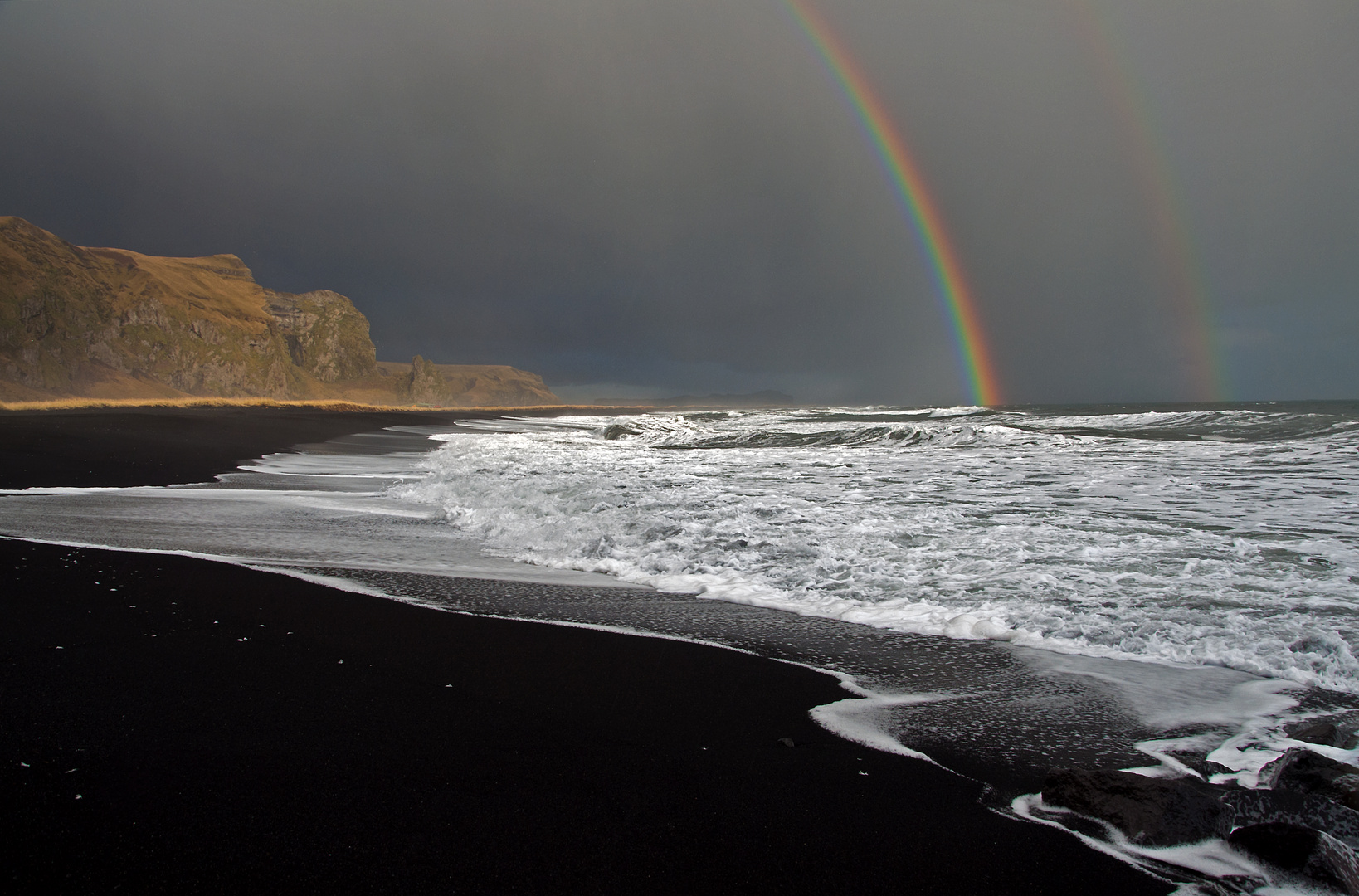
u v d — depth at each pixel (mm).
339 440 24109
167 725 3203
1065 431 23734
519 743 3205
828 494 11273
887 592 6031
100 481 12242
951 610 5504
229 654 4188
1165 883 2264
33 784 2656
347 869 2221
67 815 2461
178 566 6305
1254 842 2346
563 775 2924
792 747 3266
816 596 5992
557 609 5559
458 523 9234
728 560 7113
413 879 2188
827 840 2500
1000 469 14789
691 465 16234
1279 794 2555
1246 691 3990
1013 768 3098
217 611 5008
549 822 2557
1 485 11430
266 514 9531
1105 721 3609
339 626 4848
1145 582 6160
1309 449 16594
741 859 2371
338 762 2936
